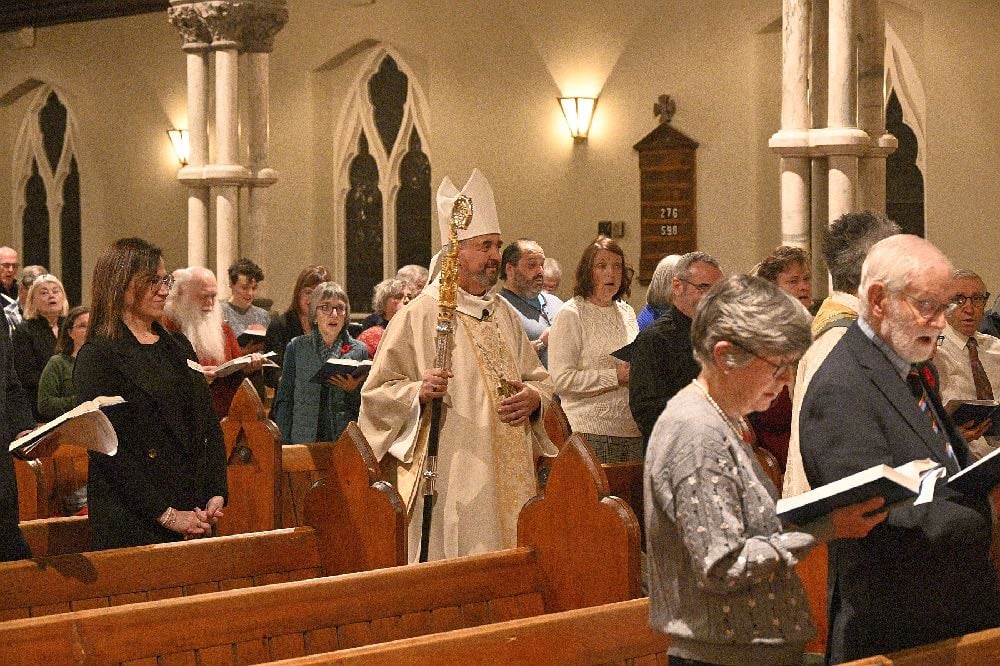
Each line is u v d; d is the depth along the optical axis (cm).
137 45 1464
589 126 1173
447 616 388
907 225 1051
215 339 694
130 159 1484
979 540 270
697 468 235
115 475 423
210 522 435
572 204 1188
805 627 246
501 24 1222
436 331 463
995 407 405
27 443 380
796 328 241
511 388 461
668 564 244
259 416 579
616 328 578
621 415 566
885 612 271
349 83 1344
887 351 276
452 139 1260
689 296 486
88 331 430
